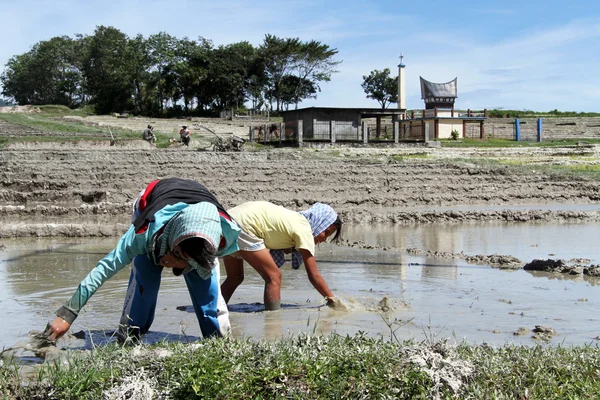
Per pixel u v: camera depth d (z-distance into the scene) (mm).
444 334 5809
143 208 5301
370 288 8453
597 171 31359
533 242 14117
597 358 4496
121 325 5324
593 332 5961
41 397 3902
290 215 6980
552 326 6199
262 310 7070
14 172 22891
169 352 4422
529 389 3992
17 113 57812
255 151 32094
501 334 5848
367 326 6133
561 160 37250
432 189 26031
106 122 55750
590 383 4066
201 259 4684
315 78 86000
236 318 6539
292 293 8125
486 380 4117
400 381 4020
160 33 83562
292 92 85875
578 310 7004
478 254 12156
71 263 10914
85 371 4121
